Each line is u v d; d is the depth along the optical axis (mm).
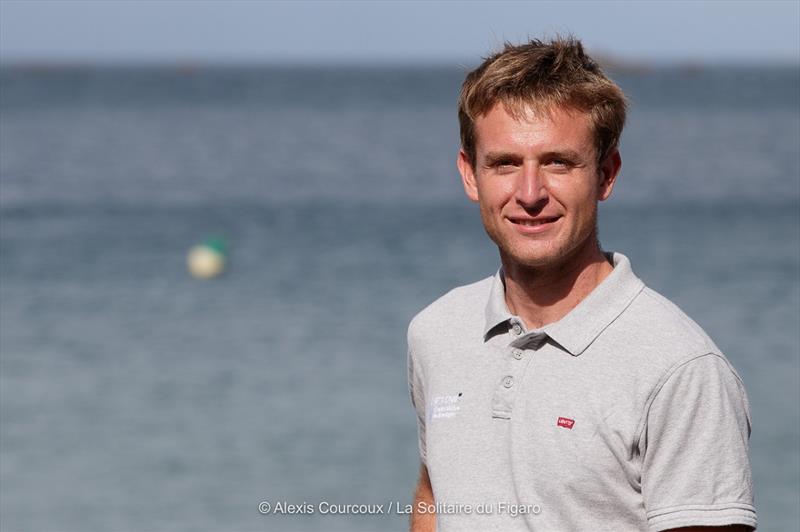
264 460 19859
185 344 29031
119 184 75812
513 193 5090
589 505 4867
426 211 59812
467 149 5426
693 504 4691
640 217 56844
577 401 4922
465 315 5605
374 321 31750
